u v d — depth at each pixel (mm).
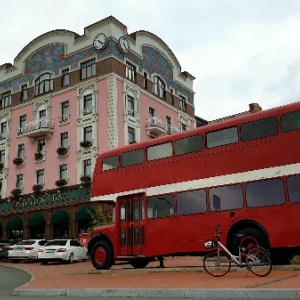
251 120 13094
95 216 32625
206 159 13789
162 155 15031
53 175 38125
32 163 40188
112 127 34750
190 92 48594
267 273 10586
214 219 13102
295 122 12219
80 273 15711
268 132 12656
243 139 13117
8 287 12430
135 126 37469
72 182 36562
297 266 11953
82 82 37719
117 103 35812
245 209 12508
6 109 43875
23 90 43219
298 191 11719
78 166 36375
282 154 12219
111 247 15898
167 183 14602
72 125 37719
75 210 35688
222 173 13289
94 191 16812
